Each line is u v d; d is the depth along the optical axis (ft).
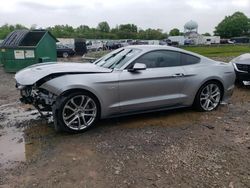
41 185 10.65
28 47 45.62
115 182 10.84
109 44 155.22
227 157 12.90
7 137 15.28
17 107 21.52
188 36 244.42
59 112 14.96
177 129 16.40
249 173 11.55
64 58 94.53
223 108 21.07
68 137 15.14
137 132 15.84
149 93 17.33
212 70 19.66
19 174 11.43
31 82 14.89
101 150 13.51
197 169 11.80
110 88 16.01
